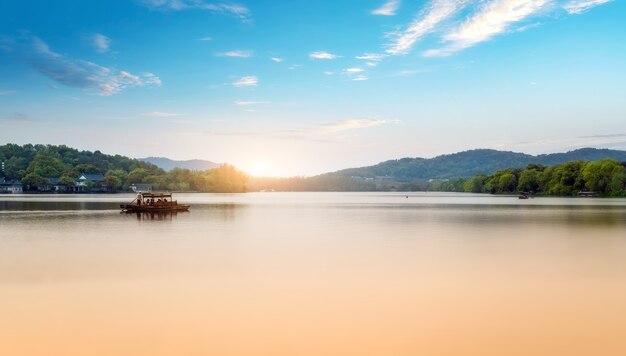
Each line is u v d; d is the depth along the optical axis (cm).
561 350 1917
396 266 3559
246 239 5244
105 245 4722
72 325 2192
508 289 2836
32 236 5431
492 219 7900
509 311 2394
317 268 3481
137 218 8269
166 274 3256
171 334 2084
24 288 2858
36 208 11100
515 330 2130
